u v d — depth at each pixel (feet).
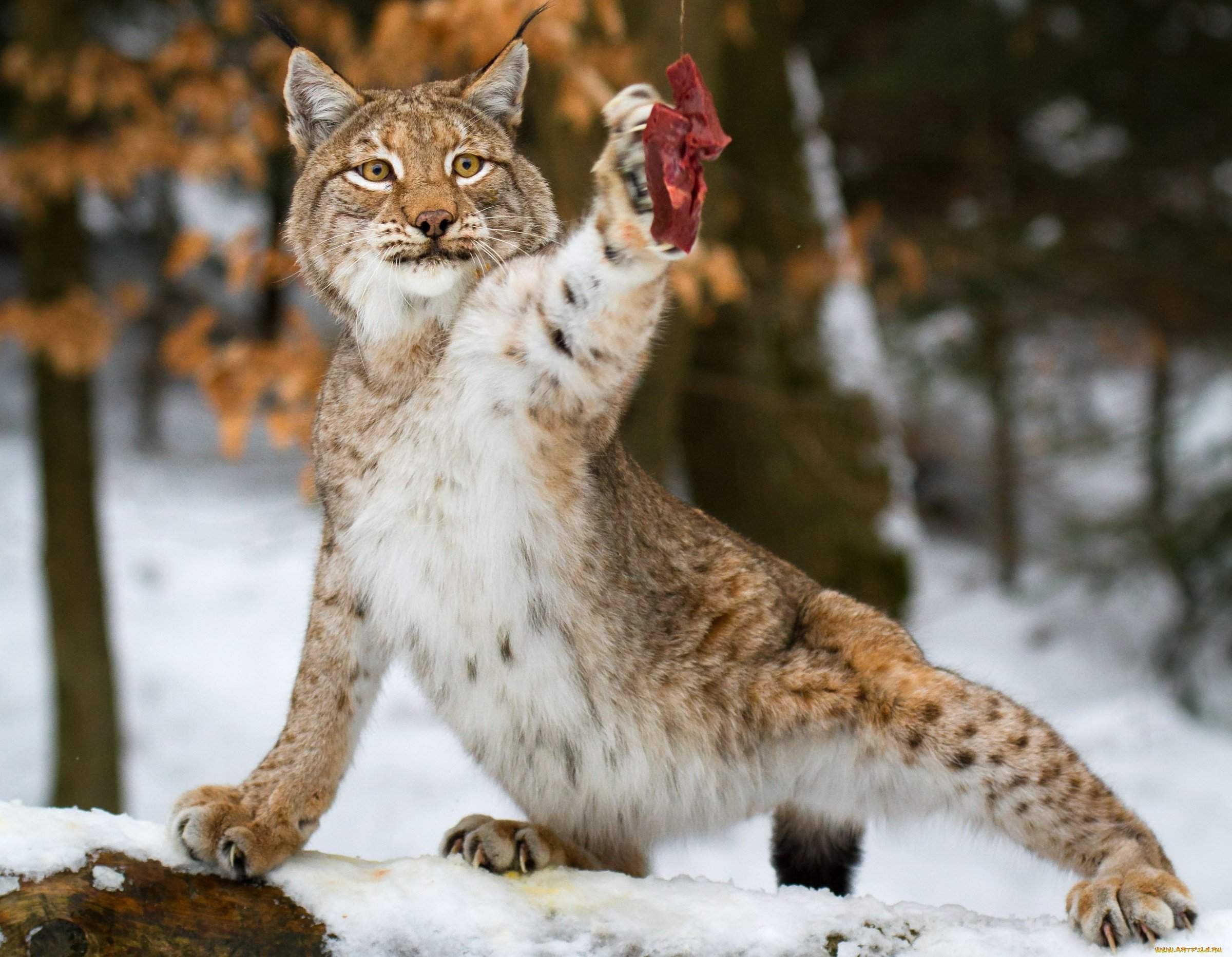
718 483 52.49
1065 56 69.92
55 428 49.14
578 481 17.31
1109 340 78.02
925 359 78.89
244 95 39.83
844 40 75.87
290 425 32.14
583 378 16.24
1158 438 69.31
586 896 15.88
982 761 17.88
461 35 30.04
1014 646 71.10
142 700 60.59
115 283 86.84
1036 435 82.69
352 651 17.93
